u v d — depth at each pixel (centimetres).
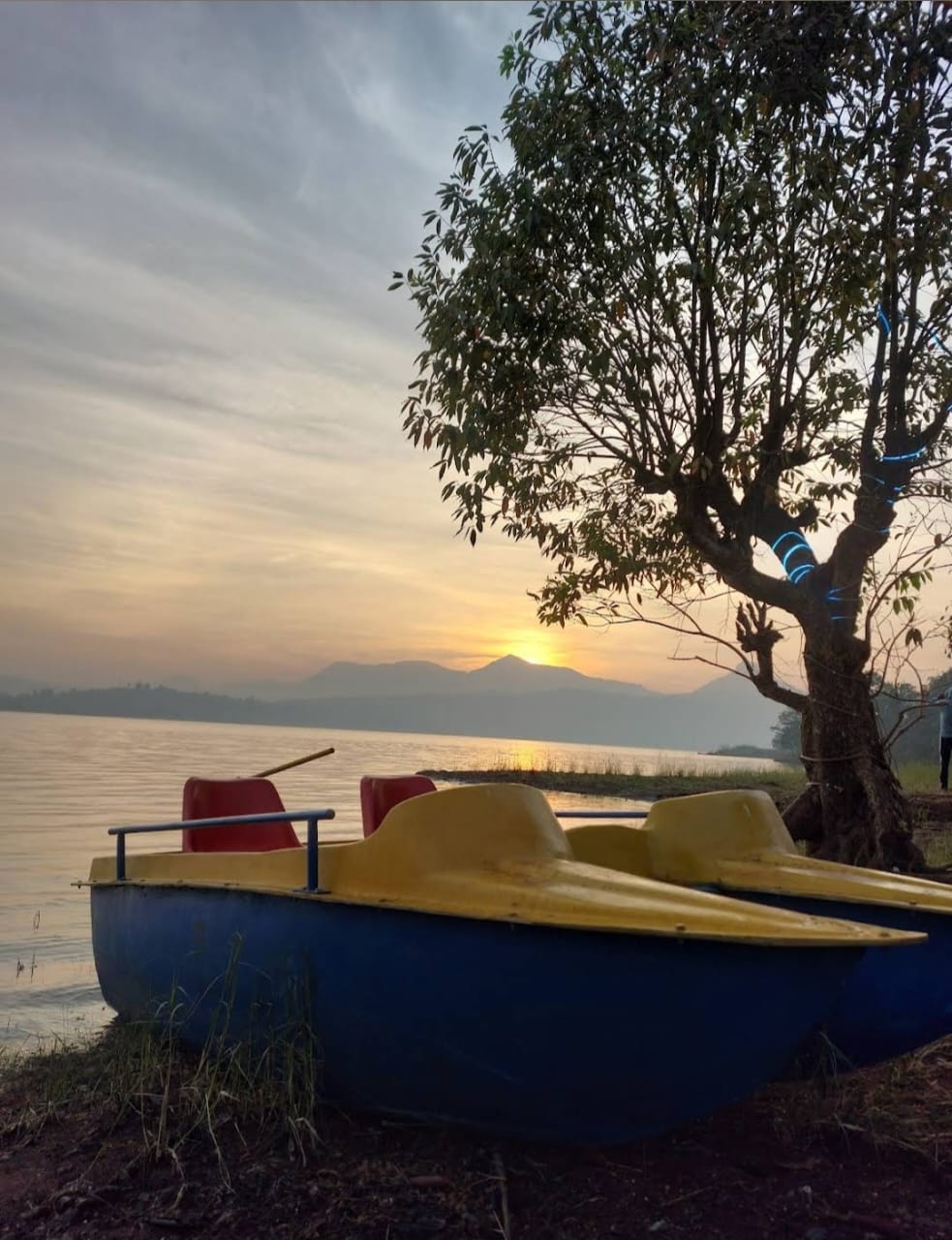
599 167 737
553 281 755
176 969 482
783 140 751
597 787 2859
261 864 451
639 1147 408
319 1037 412
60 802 2355
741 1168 392
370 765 4909
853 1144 414
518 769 3844
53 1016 650
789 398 829
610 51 741
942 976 443
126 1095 443
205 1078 437
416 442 771
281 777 3675
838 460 880
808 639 833
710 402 813
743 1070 364
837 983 363
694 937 339
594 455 825
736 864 493
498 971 369
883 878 478
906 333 796
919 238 724
